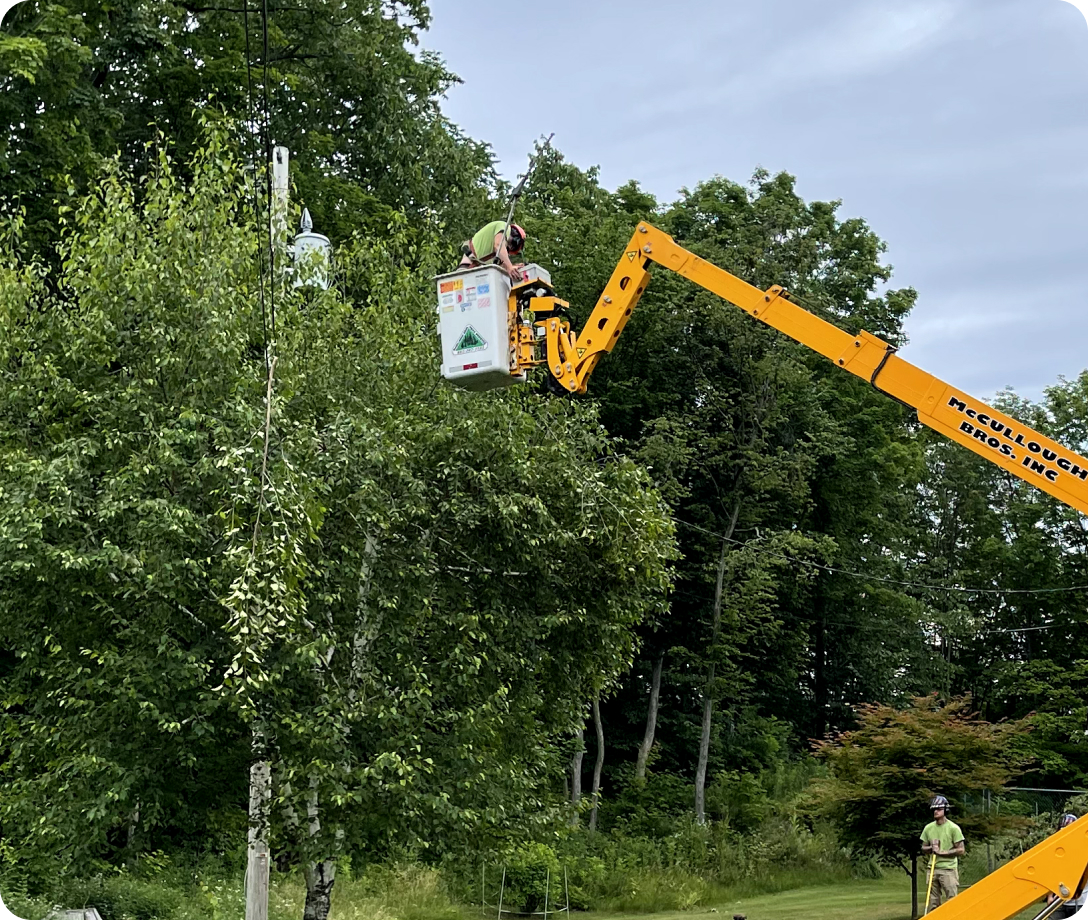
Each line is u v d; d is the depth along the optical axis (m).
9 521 10.40
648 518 13.47
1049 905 7.15
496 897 22.39
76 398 11.41
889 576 41.62
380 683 11.59
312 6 26.86
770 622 36.62
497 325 9.54
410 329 13.64
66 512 10.37
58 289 13.06
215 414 11.23
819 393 34.72
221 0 25.78
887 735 19.98
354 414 12.47
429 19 29.38
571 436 14.20
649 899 24.02
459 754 11.60
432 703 12.20
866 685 43.41
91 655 10.77
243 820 12.32
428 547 12.55
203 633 11.04
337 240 25.22
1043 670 40.03
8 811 11.06
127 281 11.38
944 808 15.05
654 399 31.97
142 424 11.25
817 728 43.31
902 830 19.41
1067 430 41.16
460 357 9.59
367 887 20.02
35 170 19.92
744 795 32.25
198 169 12.87
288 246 13.47
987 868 23.70
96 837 10.66
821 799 20.23
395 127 27.45
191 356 11.50
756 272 31.50
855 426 37.12
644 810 30.98
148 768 10.58
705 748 32.03
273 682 10.67
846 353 9.21
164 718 10.19
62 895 14.55
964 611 42.72
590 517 13.05
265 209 12.80
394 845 12.16
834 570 35.12
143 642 10.76
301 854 11.36
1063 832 7.17
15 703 11.80
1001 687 42.28
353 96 27.94
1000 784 19.52
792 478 32.34
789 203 36.78
